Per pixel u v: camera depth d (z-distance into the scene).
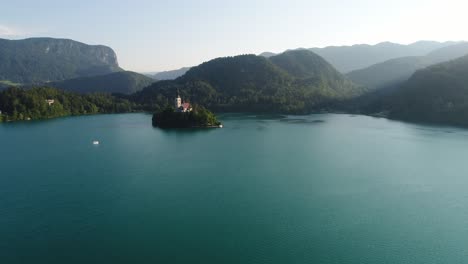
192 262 67.50
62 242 75.06
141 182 114.19
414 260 68.44
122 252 71.00
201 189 107.06
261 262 67.50
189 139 198.88
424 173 123.88
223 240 75.50
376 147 172.75
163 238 76.44
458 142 184.62
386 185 110.44
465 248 72.44
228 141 192.00
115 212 89.81
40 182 114.19
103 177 119.69
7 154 157.12
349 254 70.25
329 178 117.94
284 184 111.69
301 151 163.88
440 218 86.19
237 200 97.75
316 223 83.19
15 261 68.25
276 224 82.75
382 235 77.69
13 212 90.00
